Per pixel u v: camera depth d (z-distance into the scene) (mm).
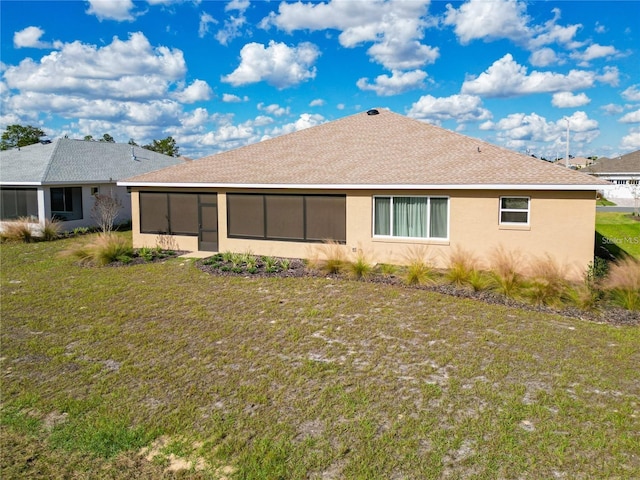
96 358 8523
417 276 13234
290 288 13086
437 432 5832
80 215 28141
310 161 19141
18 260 18250
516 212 14539
